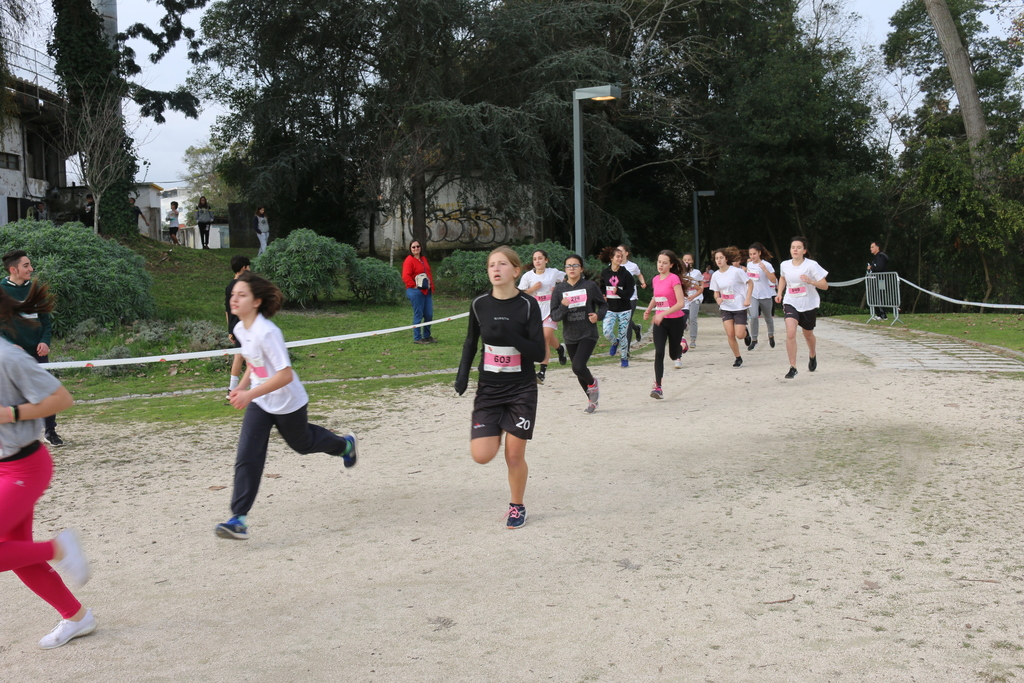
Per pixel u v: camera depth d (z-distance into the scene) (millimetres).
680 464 6414
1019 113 33281
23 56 18062
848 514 5016
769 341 14617
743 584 4008
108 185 23438
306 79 28156
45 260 14430
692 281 14617
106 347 13461
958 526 4723
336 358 13922
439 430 8195
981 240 26156
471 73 28859
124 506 5766
